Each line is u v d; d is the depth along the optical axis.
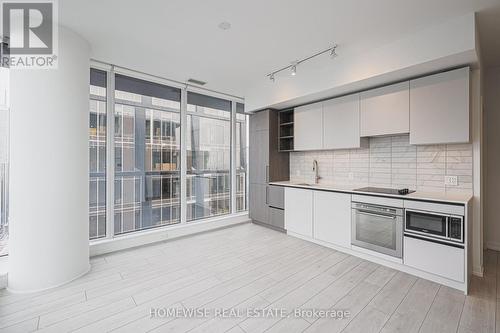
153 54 3.01
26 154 2.21
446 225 2.32
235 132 5.00
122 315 1.92
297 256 3.15
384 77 2.86
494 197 3.33
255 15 2.23
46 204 2.29
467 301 2.10
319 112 3.82
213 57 3.11
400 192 2.85
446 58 2.34
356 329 1.76
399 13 2.18
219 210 4.78
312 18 2.27
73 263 2.49
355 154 3.71
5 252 2.74
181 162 4.12
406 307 2.02
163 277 2.56
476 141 2.61
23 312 1.95
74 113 2.47
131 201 3.63
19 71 2.20
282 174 4.68
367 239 2.98
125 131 3.56
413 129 2.78
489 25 2.33
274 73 3.64
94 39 2.65
